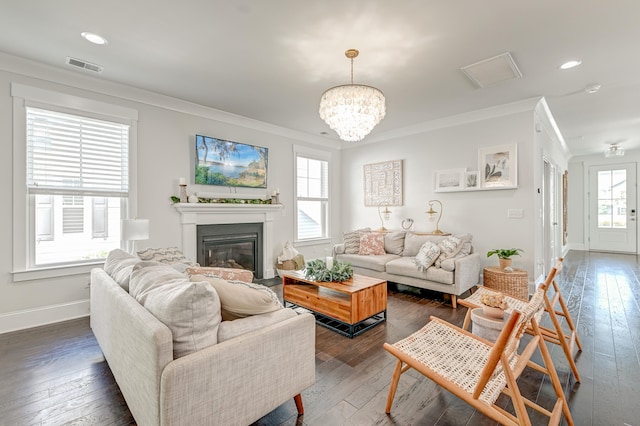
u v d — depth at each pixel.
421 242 4.34
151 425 1.20
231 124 4.37
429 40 2.42
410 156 4.98
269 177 4.86
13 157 2.77
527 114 3.78
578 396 1.81
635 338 2.57
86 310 3.15
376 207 5.50
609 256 6.76
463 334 1.82
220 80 3.16
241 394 1.35
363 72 2.97
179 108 3.80
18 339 2.59
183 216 3.82
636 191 7.14
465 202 4.35
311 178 5.61
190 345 1.27
